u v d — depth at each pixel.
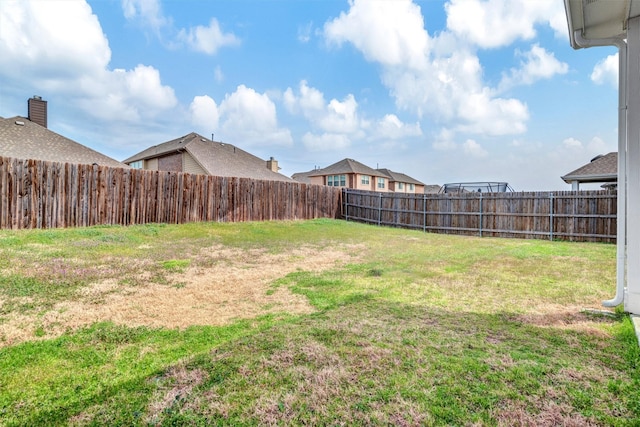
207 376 2.21
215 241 8.36
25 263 5.23
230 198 11.83
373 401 1.91
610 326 2.98
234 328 3.07
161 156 20.81
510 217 11.43
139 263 5.76
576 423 1.69
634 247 3.26
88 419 1.78
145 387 2.09
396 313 3.44
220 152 20.69
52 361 2.44
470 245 8.84
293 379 2.15
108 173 9.03
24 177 7.61
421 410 1.82
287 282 4.79
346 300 3.92
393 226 14.29
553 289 4.37
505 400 1.89
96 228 8.53
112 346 2.69
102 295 4.06
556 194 10.60
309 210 14.69
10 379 2.18
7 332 2.93
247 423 1.74
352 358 2.42
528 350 2.51
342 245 8.51
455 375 2.16
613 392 1.94
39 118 17.28
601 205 9.91
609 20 3.41
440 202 12.93
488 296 4.05
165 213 10.18
